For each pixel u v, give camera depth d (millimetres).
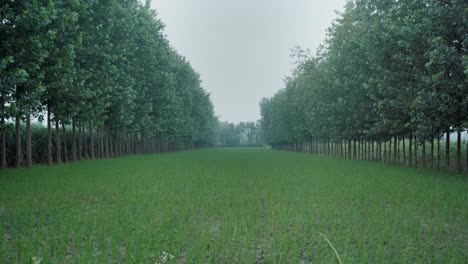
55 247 6910
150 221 8914
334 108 43594
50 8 17250
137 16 44719
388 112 28562
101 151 44625
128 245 6797
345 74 40688
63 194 13477
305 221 9203
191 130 94938
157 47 56031
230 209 10977
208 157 52531
